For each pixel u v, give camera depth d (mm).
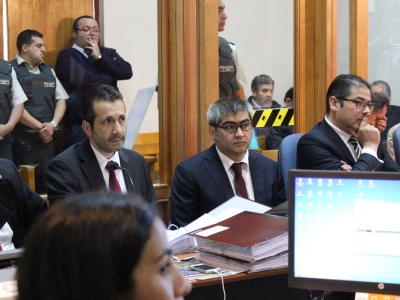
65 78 4176
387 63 5227
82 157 3150
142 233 912
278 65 4797
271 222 2402
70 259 878
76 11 4211
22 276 904
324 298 2373
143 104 4367
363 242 2080
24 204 2932
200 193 3344
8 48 4039
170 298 940
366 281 2080
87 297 869
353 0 4996
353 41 5027
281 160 3734
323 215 2096
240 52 4594
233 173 3395
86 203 933
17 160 4059
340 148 3666
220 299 2271
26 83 4055
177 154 4410
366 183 2074
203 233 2377
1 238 2809
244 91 4637
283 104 4844
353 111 3619
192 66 4406
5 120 4000
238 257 2277
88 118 3145
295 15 4832
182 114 4395
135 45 4355
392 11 5188
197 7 4406
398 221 2059
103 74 4266
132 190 3219
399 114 5016
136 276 905
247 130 3365
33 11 4094
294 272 2113
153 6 4383
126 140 4301
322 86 4902
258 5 4648
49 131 4133
